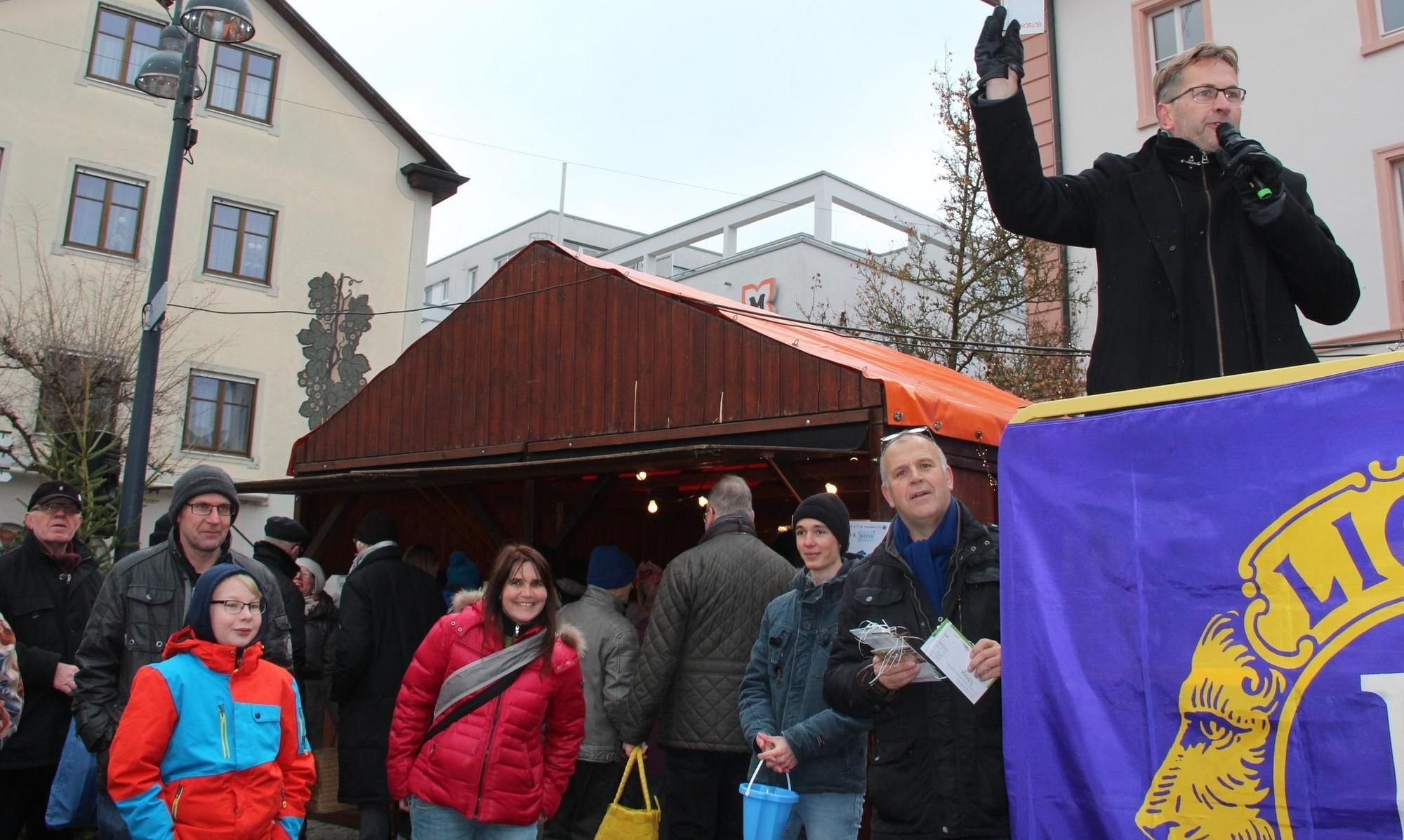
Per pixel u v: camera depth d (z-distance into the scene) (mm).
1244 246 2498
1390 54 11680
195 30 7664
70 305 15945
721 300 8352
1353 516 2074
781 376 6516
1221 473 2264
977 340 14367
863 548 5539
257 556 6074
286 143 19516
